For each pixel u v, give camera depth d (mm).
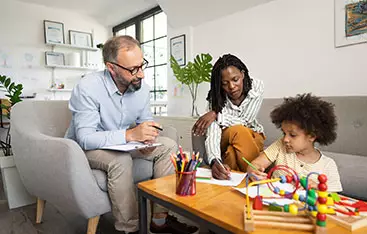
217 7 2545
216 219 679
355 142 1548
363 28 1701
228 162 1334
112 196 1202
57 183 1209
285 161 1064
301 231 606
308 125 915
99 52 4461
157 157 1467
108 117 1417
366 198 1137
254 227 615
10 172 1779
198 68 2482
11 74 3746
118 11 4180
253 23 2324
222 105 1476
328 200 679
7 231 1445
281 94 2174
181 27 3018
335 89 1863
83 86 1325
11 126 1554
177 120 2584
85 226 1502
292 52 2080
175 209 820
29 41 3889
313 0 1934
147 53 3967
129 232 1306
